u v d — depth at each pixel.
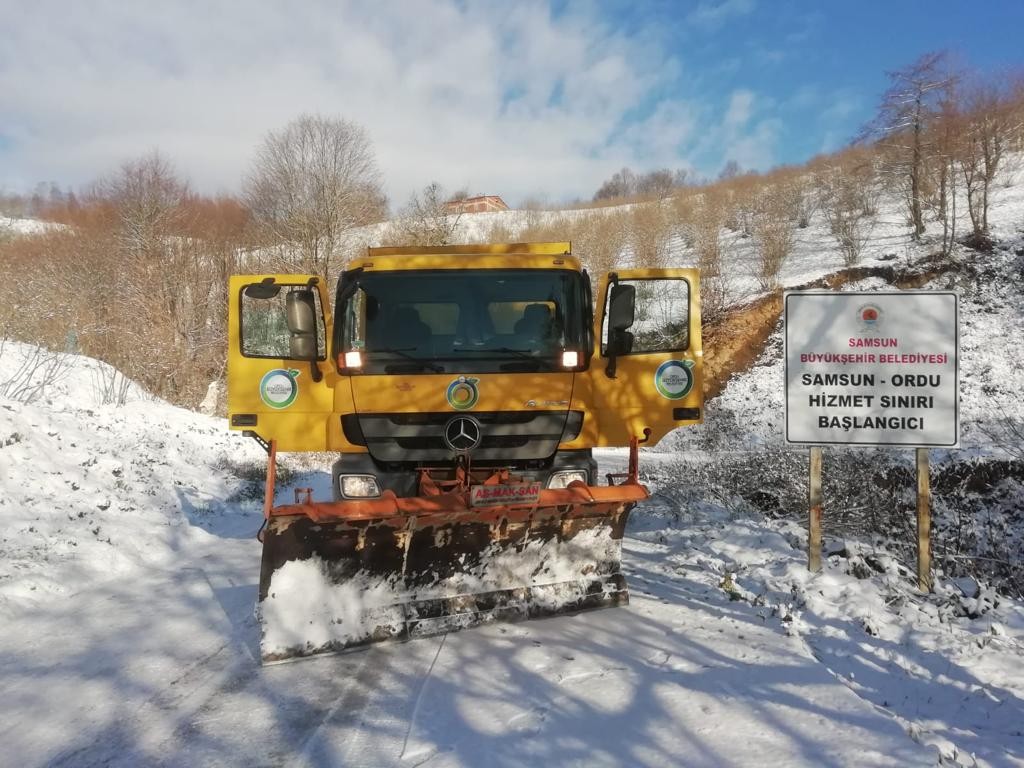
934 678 4.91
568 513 6.14
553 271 6.77
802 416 6.96
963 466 12.09
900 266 32.25
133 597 7.57
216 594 7.62
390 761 4.03
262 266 35.03
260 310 6.71
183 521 10.97
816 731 4.09
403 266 6.70
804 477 10.38
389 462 6.42
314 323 6.59
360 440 6.39
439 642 5.73
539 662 5.27
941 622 5.93
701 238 42.16
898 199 39.12
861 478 9.77
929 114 34.38
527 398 6.45
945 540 8.66
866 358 6.85
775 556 7.75
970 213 33.06
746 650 5.36
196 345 31.14
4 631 6.50
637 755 3.94
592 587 6.34
